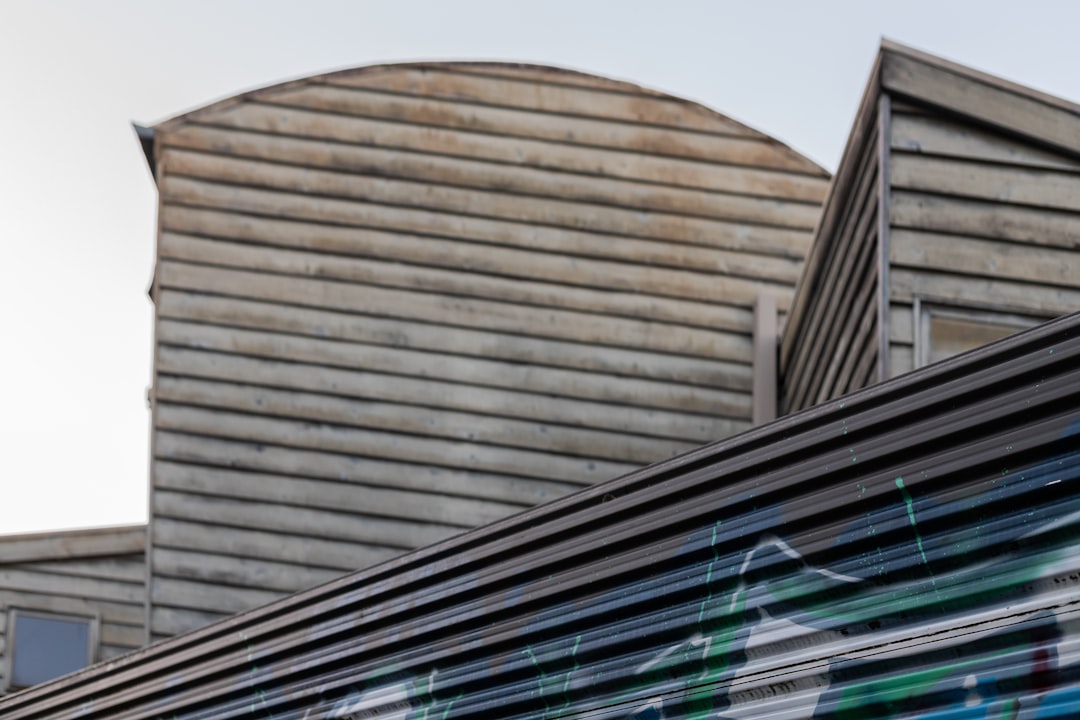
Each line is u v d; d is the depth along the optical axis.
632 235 8.50
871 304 5.60
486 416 8.27
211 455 8.28
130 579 9.51
